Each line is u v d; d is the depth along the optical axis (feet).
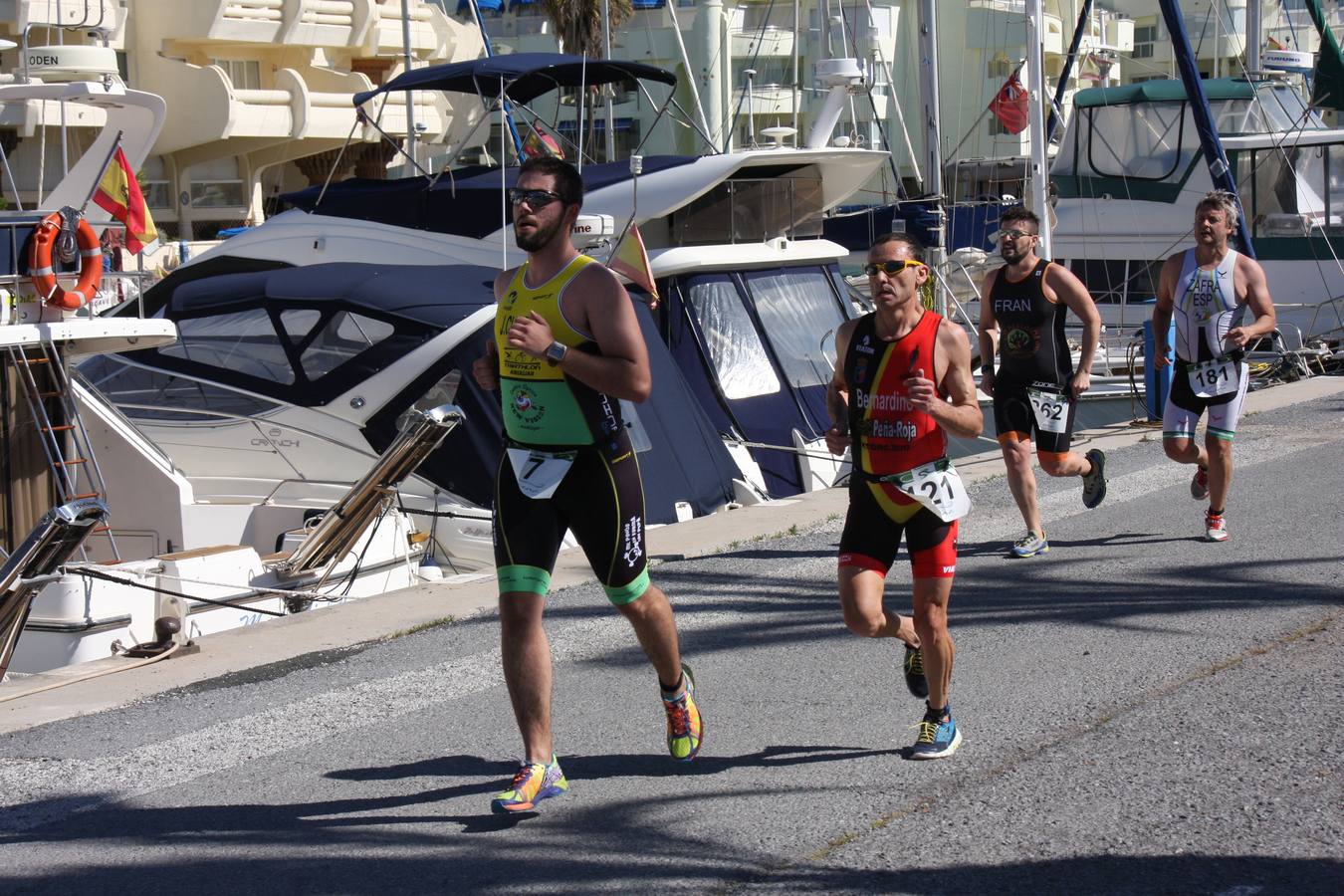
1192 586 31.24
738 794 20.07
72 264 35.83
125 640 33.86
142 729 24.35
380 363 47.19
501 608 19.30
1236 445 50.88
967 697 24.26
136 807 20.61
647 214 51.93
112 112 41.55
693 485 47.34
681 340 52.54
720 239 55.06
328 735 23.65
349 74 142.72
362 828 19.35
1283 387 68.33
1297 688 23.80
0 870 18.45
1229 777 19.99
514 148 56.24
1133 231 101.14
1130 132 101.81
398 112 143.64
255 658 28.76
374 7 145.38
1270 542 35.17
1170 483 44.09
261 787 21.21
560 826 19.12
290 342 48.98
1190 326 34.99
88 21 111.96
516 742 22.84
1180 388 35.68
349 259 54.24
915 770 20.80
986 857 17.66
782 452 53.16
